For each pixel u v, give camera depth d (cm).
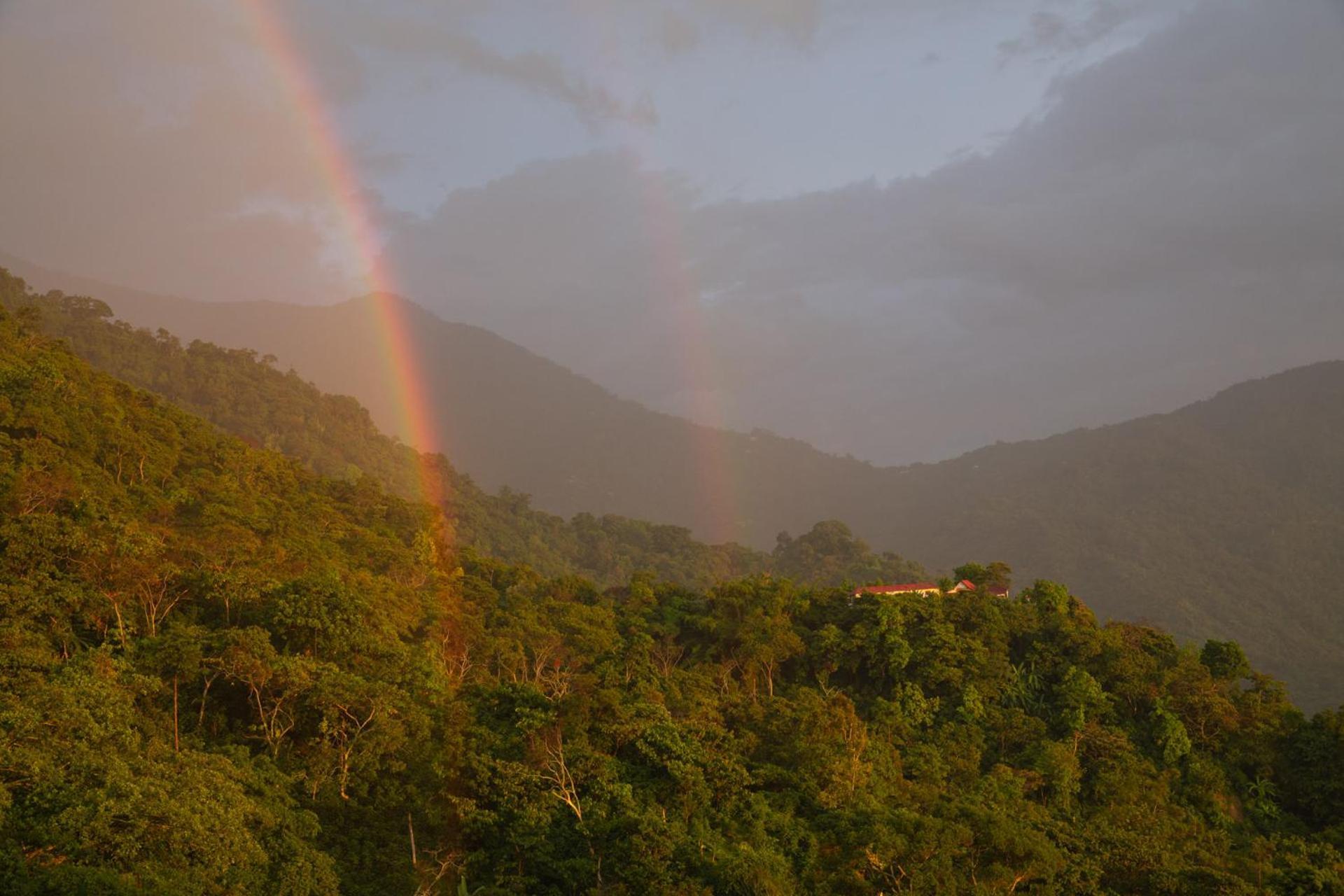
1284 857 4700
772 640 7175
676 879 3500
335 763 4038
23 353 7744
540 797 3881
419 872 3606
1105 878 4097
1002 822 3900
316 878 3219
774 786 4834
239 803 3225
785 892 3609
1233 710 6606
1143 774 6075
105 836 2714
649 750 4322
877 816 4106
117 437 7019
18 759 2820
